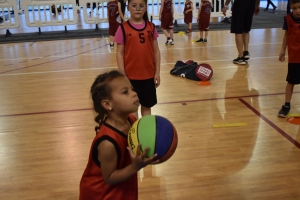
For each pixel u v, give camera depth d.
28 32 11.59
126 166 1.62
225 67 6.48
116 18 8.59
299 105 4.43
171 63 6.89
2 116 4.35
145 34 3.15
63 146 3.49
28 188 2.78
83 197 1.72
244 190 2.67
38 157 3.28
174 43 9.16
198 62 6.92
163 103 4.64
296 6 3.60
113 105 1.57
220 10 12.16
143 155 1.46
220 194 2.62
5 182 2.88
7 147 3.51
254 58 7.14
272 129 3.75
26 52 8.48
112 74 1.63
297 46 3.74
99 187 1.65
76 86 5.55
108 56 7.79
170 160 3.15
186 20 10.63
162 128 1.59
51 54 8.17
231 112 4.28
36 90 5.42
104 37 10.40
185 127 3.87
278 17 12.83
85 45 9.23
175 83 5.55
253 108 4.39
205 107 4.47
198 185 2.75
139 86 3.27
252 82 5.51
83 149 3.41
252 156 3.19
